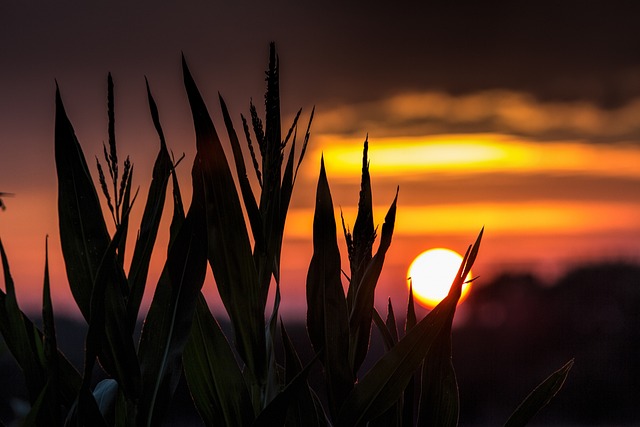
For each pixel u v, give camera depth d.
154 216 4.16
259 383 4.23
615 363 16.47
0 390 7.46
